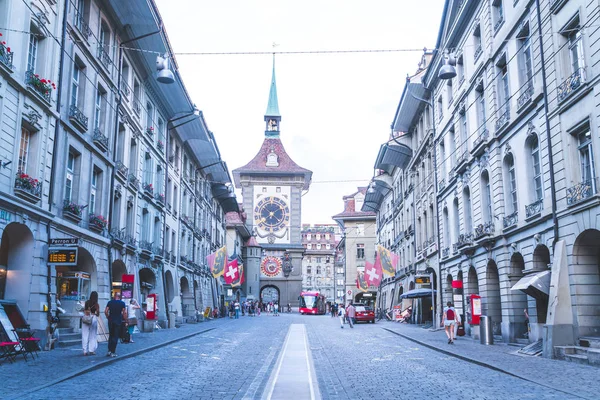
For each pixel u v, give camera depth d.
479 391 10.03
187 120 36.84
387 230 58.56
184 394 9.66
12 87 15.97
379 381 11.44
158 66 16.06
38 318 16.83
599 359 13.48
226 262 41.91
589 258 16.27
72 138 20.36
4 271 16.95
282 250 87.25
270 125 93.38
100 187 23.59
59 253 17.66
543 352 15.91
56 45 18.84
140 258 29.28
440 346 19.55
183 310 42.38
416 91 36.38
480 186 24.72
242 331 29.28
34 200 17.03
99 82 23.11
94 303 15.69
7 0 15.61
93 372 12.34
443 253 31.81
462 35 27.52
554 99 17.48
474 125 25.42
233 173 88.75
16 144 16.19
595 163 15.34
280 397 9.50
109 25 24.27
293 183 89.00
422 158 39.03
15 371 11.95
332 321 46.06
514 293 21.47
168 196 36.75
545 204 18.16
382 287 60.97
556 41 17.47
